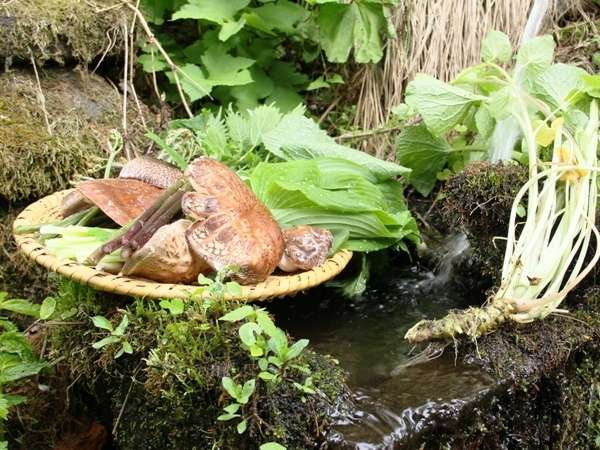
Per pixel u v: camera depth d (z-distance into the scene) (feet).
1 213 4.58
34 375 4.25
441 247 4.68
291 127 4.67
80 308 3.84
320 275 3.86
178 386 3.45
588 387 3.96
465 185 4.19
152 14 5.33
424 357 3.75
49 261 3.70
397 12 5.24
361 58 5.17
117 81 5.24
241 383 3.38
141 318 3.61
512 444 3.68
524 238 3.85
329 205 4.15
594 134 4.10
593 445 4.04
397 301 4.34
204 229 3.67
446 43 5.23
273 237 3.78
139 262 3.61
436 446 3.46
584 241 3.86
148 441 3.64
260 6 5.49
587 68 5.22
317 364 3.49
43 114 4.75
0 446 3.91
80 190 3.86
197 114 5.40
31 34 4.79
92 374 3.81
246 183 4.25
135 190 3.97
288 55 5.60
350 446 3.27
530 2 5.27
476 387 3.54
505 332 3.78
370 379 3.62
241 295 3.59
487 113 4.47
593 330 3.90
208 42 5.25
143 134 4.93
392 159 5.18
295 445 3.34
